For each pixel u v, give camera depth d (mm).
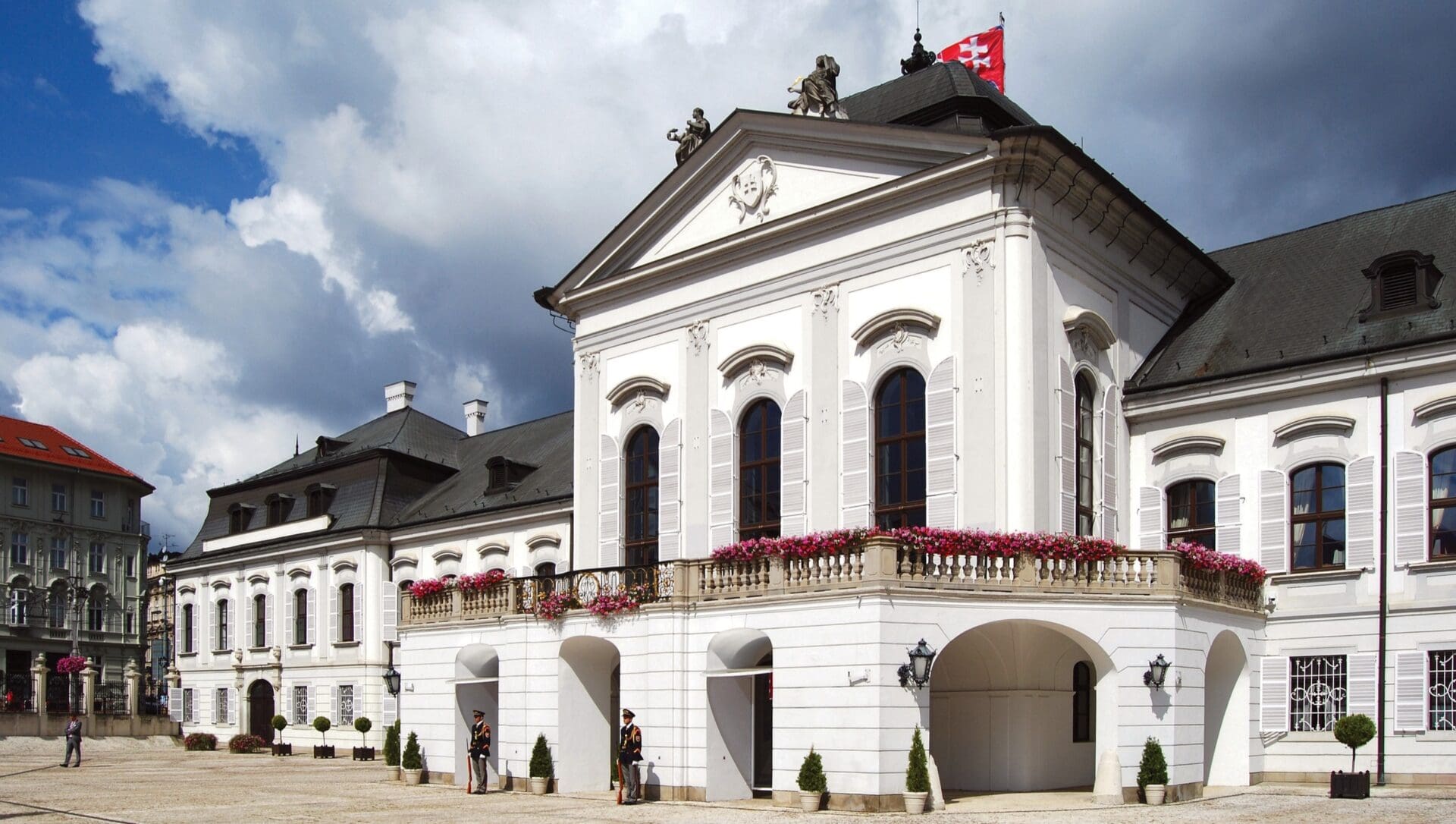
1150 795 22766
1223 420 28844
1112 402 29453
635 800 25078
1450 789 24578
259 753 50219
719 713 25406
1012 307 26484
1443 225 29859
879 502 28250
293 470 54781
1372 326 27688
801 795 22562
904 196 28422
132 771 38844
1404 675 25656
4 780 34812
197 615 57406
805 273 30172
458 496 48344
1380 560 26250
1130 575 23891
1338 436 27188
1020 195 26812
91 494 82750
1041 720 25938
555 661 28203
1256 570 27000
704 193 33031
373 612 48188
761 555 24625
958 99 31078
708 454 31547
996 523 25984
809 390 29672
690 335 32500
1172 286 32406
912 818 20938
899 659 22203
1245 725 26562
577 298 35594
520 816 23156
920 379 27953
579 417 35281
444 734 30953
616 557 33469
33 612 77688
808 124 30469
